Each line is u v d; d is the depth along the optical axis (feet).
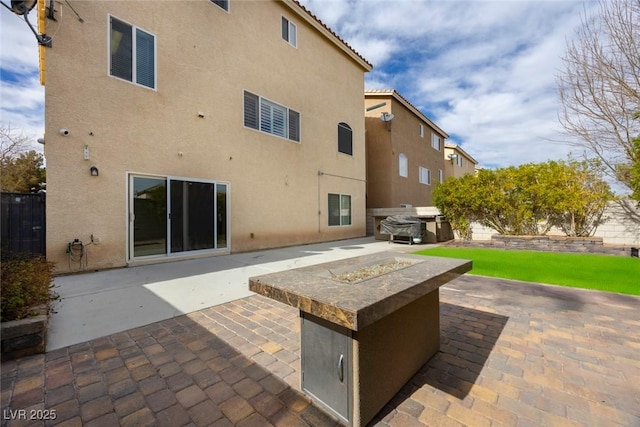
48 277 13.01
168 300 13.16
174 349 8.67
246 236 28.63
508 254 24.80
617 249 23.84
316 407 6.15
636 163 23.18
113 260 19.89
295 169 34.12
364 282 6.46
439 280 7.29
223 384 6.95
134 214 20.95
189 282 16.33
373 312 4.92
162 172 22.44
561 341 8.93
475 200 32.09
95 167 19.12
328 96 38.96
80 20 18.63
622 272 17.33
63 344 8.93
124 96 20.51
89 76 18.97
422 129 62.95
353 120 43.65
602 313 11.14
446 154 88.79
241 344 9.00
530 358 8.00
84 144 18.72
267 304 12.71
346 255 26.05
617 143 27.32
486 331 9.75
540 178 29.17
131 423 5.65
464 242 31.73
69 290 14.66
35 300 10.13
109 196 19.74
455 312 11.48
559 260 21.54
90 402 6.26
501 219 32.30
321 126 37.83
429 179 65.82
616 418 5.68
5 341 7.86
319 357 6.11
